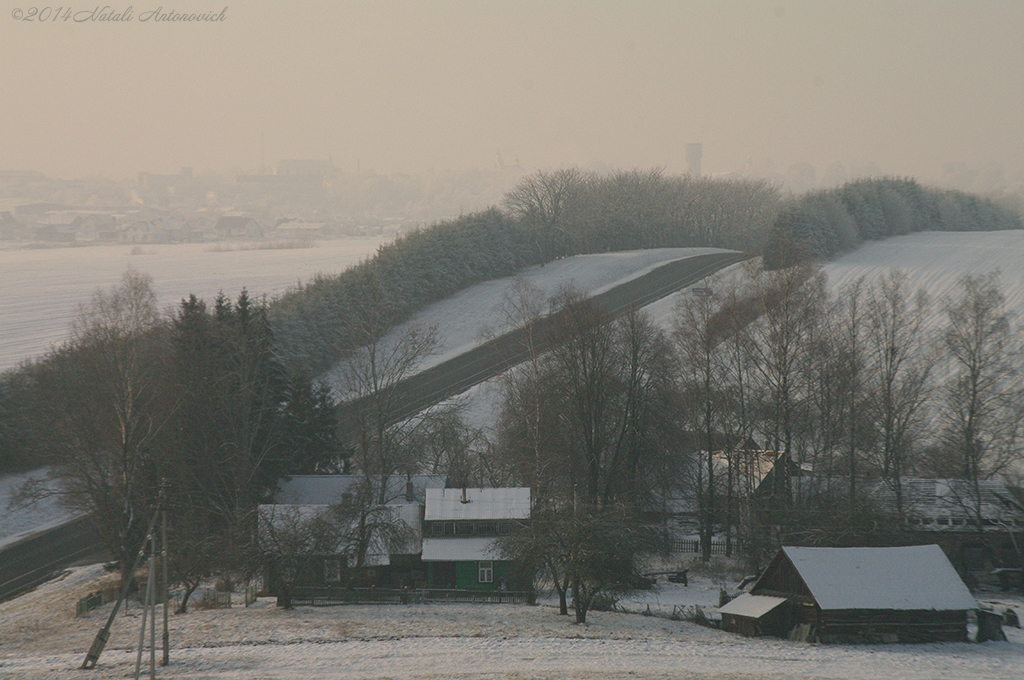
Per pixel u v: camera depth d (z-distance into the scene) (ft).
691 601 647.15
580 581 570.46
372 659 465.06
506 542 624.18
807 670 449.89
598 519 580.30
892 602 530.68
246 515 647.15
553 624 558.97
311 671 439.22
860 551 569.64
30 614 586.45
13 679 423.64
